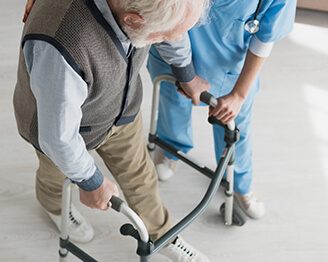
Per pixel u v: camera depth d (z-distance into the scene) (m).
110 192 1.28
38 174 1.78
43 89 1.03
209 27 1.50
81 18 1.01
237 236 2.09
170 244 1.90
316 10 3.10
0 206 2.12
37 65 1.02
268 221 2.14
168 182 2.26
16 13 2.99
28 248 2.01
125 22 1.03
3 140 2.35
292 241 2.08
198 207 1.47
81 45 1.01
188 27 1.02
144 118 2.49
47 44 1.00
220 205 2.18
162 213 1.83
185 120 2.01
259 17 1.45
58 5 1.02
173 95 1.86
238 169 1.99
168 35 1.04
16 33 2.87
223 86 1.75
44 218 2.09
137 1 0.94
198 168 1.87
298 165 2.34
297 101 2.62
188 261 1.92
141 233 1.28
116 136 1.55
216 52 1.60
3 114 2.45
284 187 2.26
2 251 1.99
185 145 2.17
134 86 1.41
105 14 1.03
